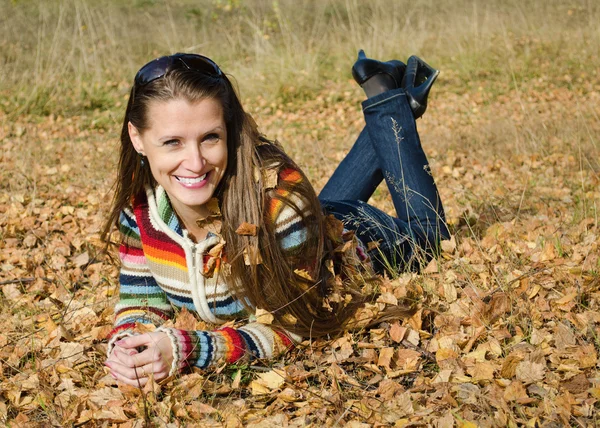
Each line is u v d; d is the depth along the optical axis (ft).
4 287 10.92
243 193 7.14
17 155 20.30
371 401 7.19
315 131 24.45
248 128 7.13
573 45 35.14
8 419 7.44
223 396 7.65
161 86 6.58
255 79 30.63
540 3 40.78
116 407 7.20
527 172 16.16
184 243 7.53
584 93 28.73
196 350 7.45
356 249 8.77
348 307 8.45
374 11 37.63
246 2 43.55
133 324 8.02
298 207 7.34
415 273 9.47
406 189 10.12
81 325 9.37
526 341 8.09
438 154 19.44
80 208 15.47
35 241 13.09
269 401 7.50
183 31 39.42
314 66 31.60
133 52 36.09
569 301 8.67
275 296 7.55
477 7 39.93
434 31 36.60
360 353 8.20
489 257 10.12
